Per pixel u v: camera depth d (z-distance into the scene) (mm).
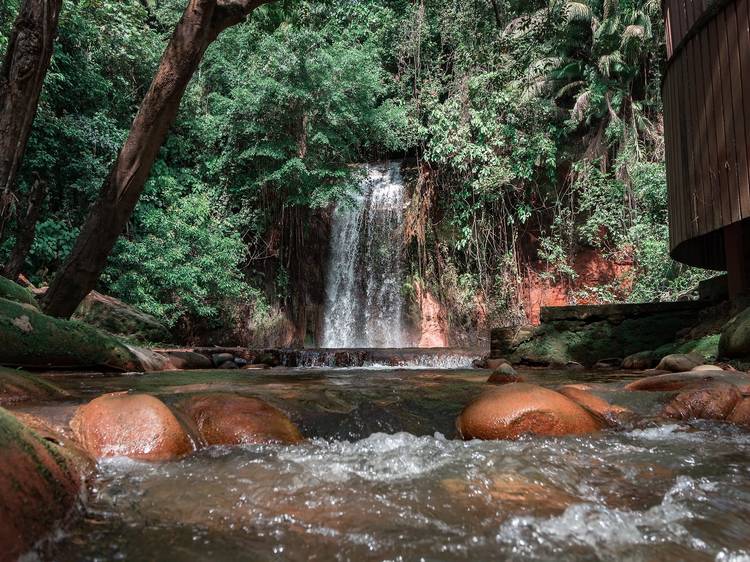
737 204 6363
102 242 8047
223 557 1785
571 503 2318
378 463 2922
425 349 12633
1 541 1589
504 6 17984
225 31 17203
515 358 9953
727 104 6527
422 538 1953
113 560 1749
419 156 18406
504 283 16594
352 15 18969
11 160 7340
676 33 7840
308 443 3488
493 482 2594
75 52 14234
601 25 17375
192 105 16703
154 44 16203
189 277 13781
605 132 16734
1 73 7332
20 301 7246
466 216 16828
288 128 16562
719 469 2814
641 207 15688
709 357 6531
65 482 2133
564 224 16594
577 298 16328
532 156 16156
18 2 12062
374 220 18141
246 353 11289
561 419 3654
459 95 16750
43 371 6719
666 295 14242
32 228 9172
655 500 2369
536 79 16969
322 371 8812
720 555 1826
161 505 2262
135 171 7965
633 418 3939
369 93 16578
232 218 16391
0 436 1917
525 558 1798
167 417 3182
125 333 12062
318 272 18281
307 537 1958
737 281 7133
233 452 3166
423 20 17906
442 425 3973
